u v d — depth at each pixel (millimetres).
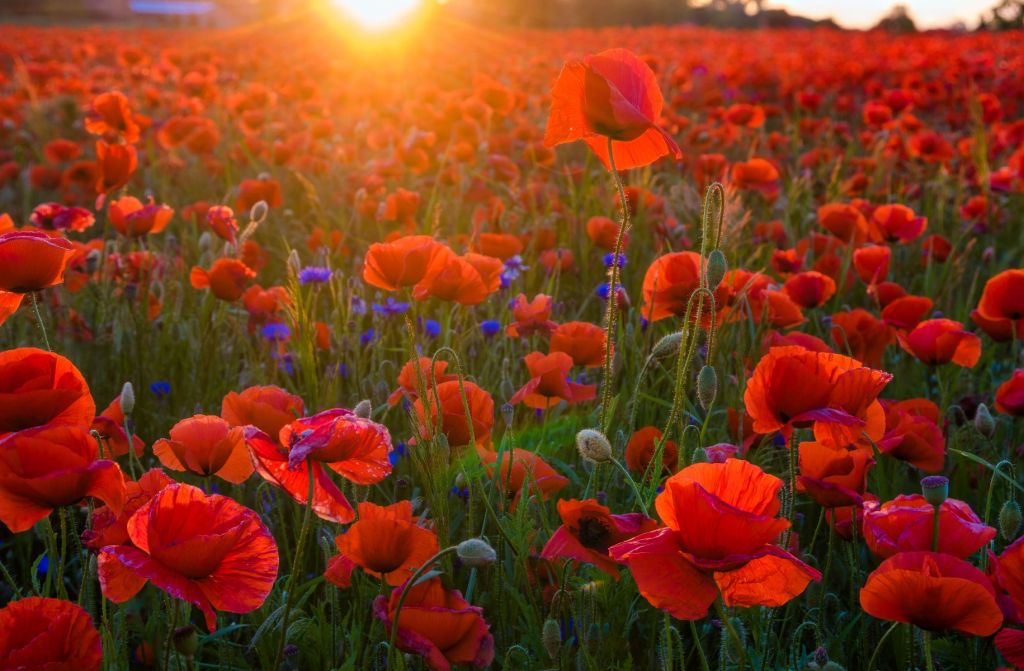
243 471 849
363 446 768
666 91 4633
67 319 1331
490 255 1448
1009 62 6273
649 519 757
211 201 2316
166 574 697
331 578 803
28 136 3041
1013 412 1023
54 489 707
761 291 1169
